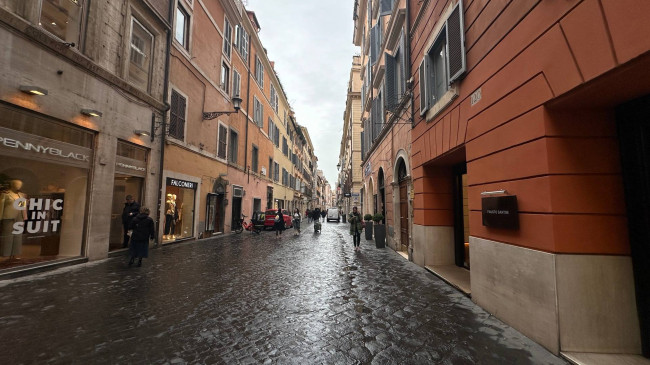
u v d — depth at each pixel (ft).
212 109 51.16
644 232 9.64
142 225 24.67
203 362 9.33
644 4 7.28
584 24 9.00
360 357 9.73
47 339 10.78
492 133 14.23
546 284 10.48
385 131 40.63
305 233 63.31
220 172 54.95
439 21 21.11
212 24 50.72
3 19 18.94
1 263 20.04
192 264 25.82
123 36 30.12
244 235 55.93
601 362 9.16
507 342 10.93
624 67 7.92
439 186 25.12
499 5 13.67
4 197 20.15
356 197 102.83
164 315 13.42
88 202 26.21
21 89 20.03
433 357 9.77
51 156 22.70
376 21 50.60
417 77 26.89
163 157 36.73
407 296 16.71
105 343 10.53
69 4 24.45
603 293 9.96
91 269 22.91
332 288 18.29
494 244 13.79
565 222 10.28
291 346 10.49
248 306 14.80
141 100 32.83
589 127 10.61
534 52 11.26
